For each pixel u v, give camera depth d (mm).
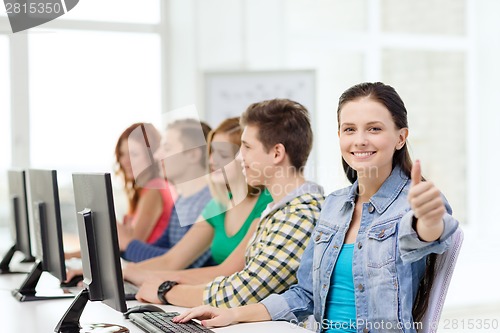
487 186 7781
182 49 6305
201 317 2395
